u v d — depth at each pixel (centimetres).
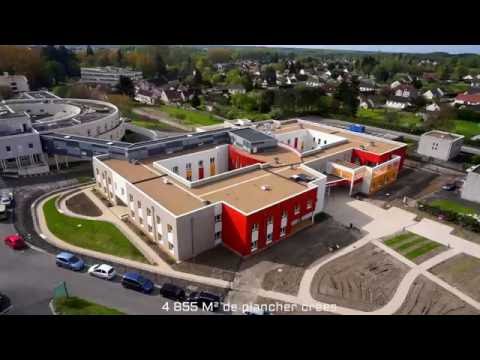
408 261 4900
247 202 5062
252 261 4800
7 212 5778
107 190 6356
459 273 4688
